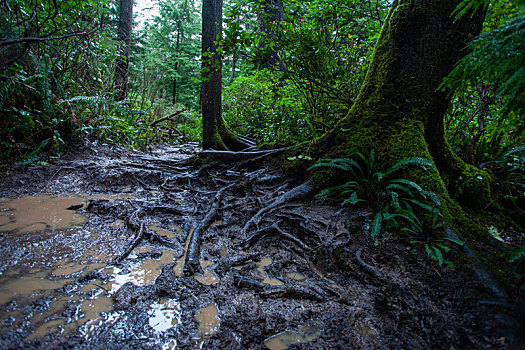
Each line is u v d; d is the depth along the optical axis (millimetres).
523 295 1527
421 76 2934
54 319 1381
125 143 6414
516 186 3109
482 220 2697
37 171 3797
